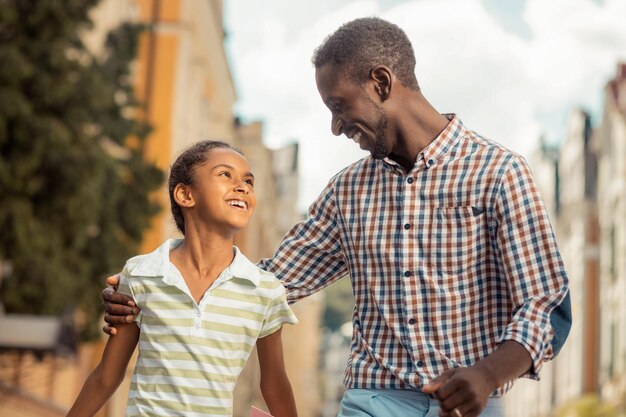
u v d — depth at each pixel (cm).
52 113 1842
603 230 4881
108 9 2594
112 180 1992
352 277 421
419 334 397
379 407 401
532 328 366
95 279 1975
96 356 2577
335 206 430
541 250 386
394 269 406
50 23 1834
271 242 5662
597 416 4056
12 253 1802
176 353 393
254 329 401
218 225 402
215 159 404
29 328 1602
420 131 403
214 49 3741
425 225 401
